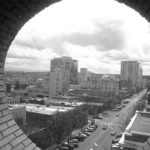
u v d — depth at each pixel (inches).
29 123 1088.8
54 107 1389.0
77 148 986.7
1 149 136.4
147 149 165.0
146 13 137.6
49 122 1043.3
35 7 147.9
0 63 157.2
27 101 1772.9
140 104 2059.5
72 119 1240.2
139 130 711.1
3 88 160.6
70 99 2155.5
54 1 151.0
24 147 153.9
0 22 140.6
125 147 645.3
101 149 975.0
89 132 1284.4
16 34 161.2
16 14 143.9
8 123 155.5
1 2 129.9
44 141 932.0
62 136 1060.5
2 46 154.3
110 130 1342.3
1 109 154.1
